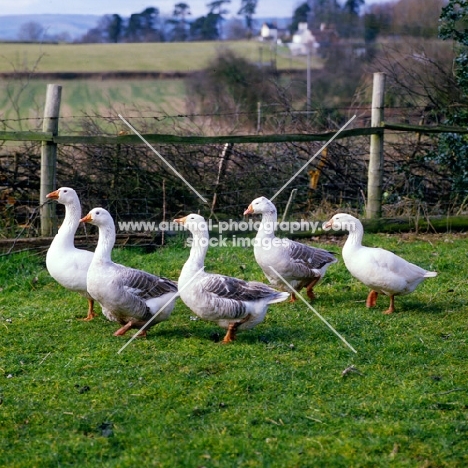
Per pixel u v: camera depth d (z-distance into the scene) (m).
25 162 9.05
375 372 6.34
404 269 7.27
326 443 5.55
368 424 5.70
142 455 5.47
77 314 7.36
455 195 9.98
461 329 7.04
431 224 9.49
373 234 9.46
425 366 6.44
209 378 6.22
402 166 9.99
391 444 5.54
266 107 11.61
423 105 10.90
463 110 10.37
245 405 5.93
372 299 7.52
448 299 7.65
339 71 14.91
